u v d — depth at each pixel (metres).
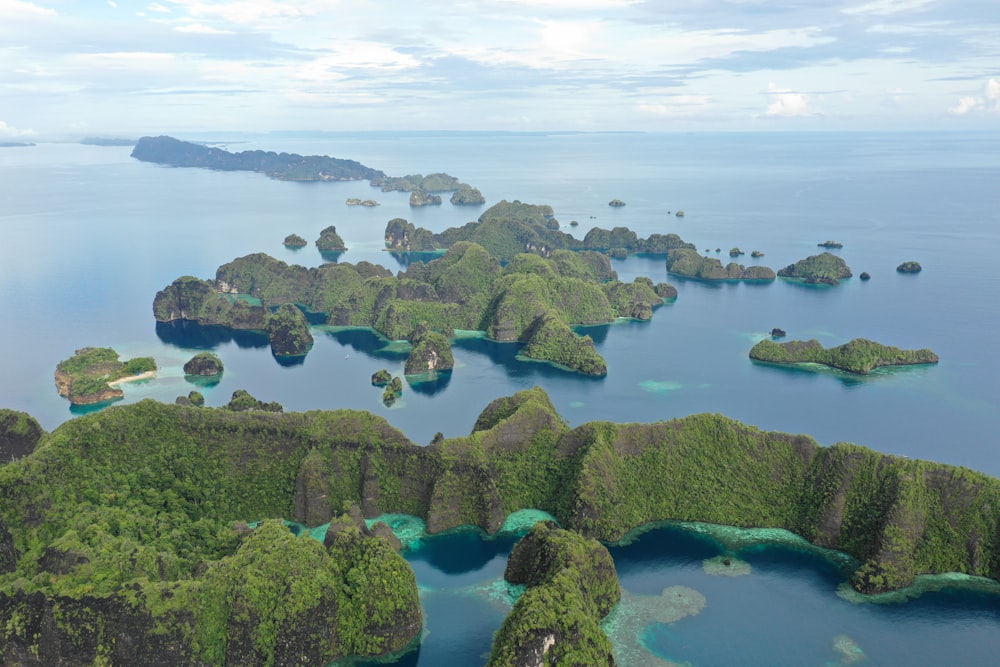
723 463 144.88
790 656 106.12
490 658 99.69
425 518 142.12
